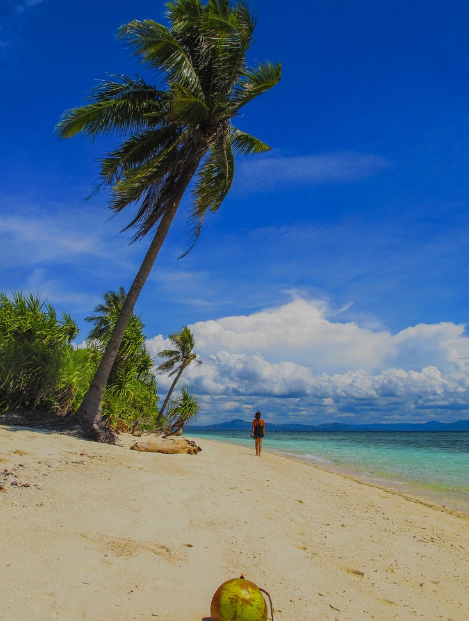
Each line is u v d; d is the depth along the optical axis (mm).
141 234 12914
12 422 10078
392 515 7637
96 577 3234
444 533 6812
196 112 11836
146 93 12766
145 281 12180
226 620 2662
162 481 6875
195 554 4094
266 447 29125
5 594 2736
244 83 13219
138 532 4355
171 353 28188
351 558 4891
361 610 3645
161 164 12625
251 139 14742
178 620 2898
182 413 19031
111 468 7074
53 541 3682
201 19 12430
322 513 6844
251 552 4441
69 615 2688
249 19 13273
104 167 12664
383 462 19188
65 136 12062
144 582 3330
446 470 16219
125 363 15227
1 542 3438
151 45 11625
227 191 14227
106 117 12227
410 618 3662
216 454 13336
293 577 4047
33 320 11516
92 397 11180
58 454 7422
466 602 4184
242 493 7176
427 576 4746
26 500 4590
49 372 11125
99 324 26609
